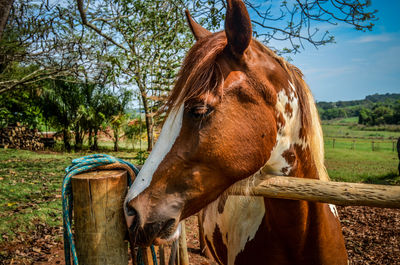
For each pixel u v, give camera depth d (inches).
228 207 73.6
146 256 50.2
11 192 222.5
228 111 42.8
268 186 48.1
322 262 54.7
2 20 91.1
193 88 41.8
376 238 165.8
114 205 45.7
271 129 46.0
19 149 567.8
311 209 51.1
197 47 46.7
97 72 235.1
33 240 152.4
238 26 42.9
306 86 56.9
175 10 162.1
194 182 43.1
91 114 587.2
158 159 44.3
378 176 359.6
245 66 45.2
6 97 551.8
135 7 165.2
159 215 42.4
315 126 54.9
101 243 44.9
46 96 576.7
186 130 43.3
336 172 393.7
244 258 63.1
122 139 701.3
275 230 54.3
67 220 45.0
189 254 141.6
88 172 48.2
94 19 166.2
